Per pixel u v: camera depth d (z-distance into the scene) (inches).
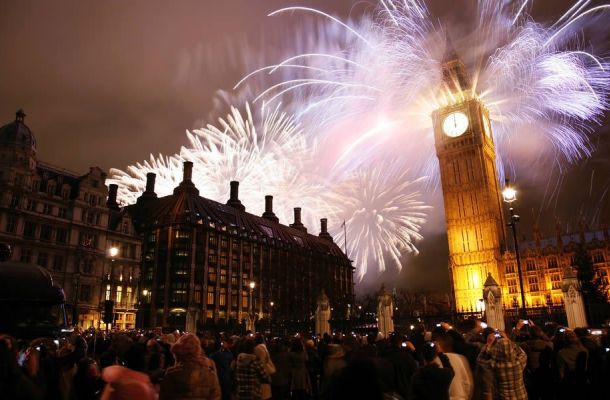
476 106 4891.7
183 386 281.7
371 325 1808.6
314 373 669.9
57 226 3024.1
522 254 4640.8
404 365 428.1
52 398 375.9
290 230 5772.6
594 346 504.7
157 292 3873.0
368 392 198.7
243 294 4443.9
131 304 3472.0
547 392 525.7
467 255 4645.7
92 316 3097.9
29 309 885.2
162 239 4018.2
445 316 1745.8
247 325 2497.5
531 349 550.6
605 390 440.8
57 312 962.1
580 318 1417.3
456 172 4874.5
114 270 3393.2
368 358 214.5
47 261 2925.7
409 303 4709.6
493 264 4507.9
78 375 389.1
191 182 4503.0
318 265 5693.9
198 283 3959.2
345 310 4271.7
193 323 2454.5
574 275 1477.6
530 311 3447.3
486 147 4906.5
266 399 476.4
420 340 641.6
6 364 255.3
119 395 244.7
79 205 3159.5
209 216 4338.1
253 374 437.4
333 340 657.0
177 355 297.6
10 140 2869.1
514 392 381.7
